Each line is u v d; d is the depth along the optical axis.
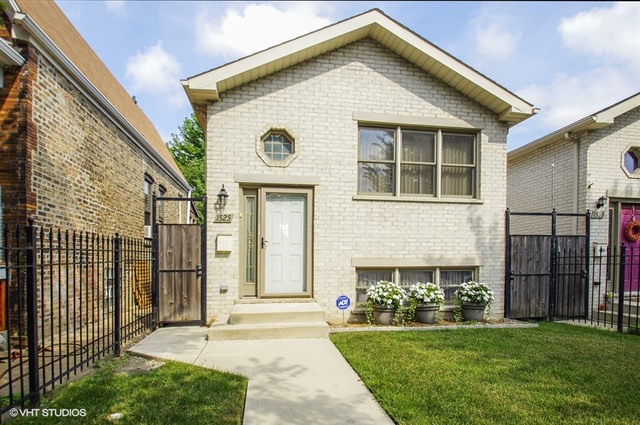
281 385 3.84
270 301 6.81
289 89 7.12
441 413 3.21
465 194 7.89
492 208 7.79
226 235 6.76
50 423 2.95
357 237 7.24
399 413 3.19
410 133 7.71
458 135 7.91
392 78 7.51
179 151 31.59
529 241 7.92
